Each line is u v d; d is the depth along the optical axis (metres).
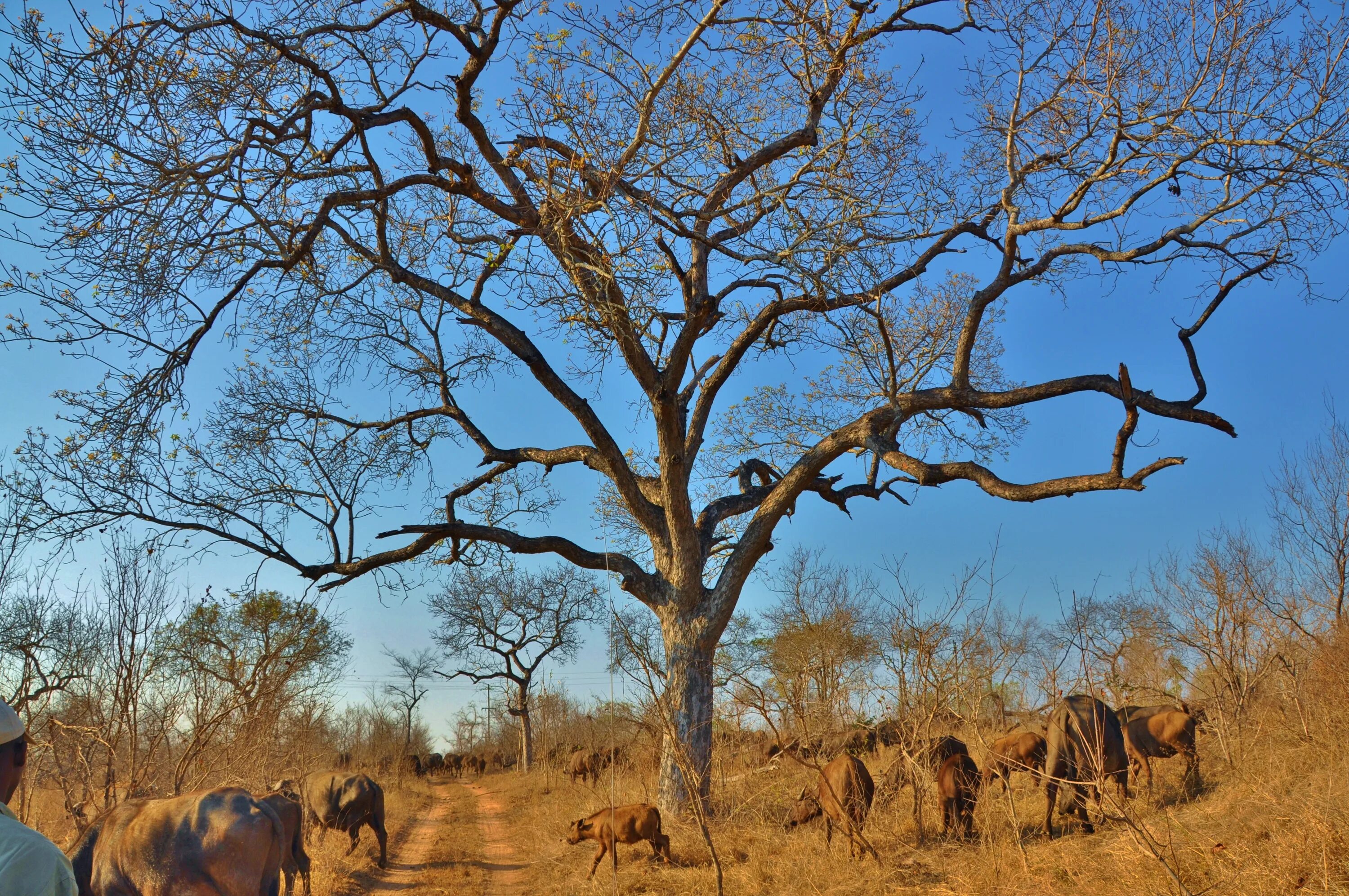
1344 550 14.74
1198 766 10.48
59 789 13.11
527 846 15.93
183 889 6.86
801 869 9.88
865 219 13.11
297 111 12.11
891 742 12.54
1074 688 10.20
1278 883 6.41
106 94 9.27
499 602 39.81
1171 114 12.20
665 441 14.59
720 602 14.91
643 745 17.42
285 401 15.05
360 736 38.88
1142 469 11.11
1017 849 8.91
